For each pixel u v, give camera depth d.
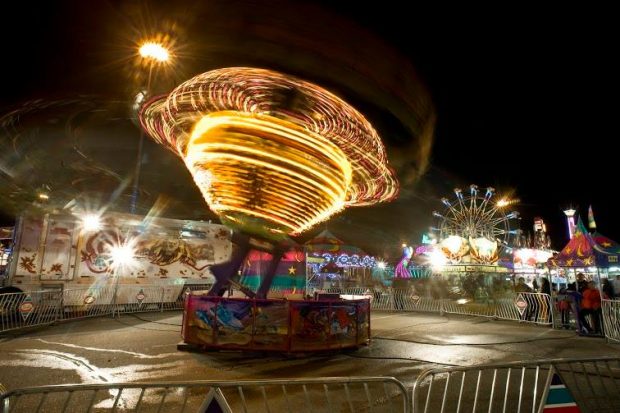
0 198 17.23
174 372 6.98
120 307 14.93
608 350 9.62
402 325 14.14
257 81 7.13
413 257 28.16
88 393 5.66
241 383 2.96
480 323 14.99
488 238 29.59
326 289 22.36
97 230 14.29
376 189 9.90
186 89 7.40
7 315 10.98
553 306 13.88
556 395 3.52
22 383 6.17
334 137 7.48
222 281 9.12
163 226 16.23
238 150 7.11
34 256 12.66
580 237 13.61
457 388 6.26
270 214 7.41
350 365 7.79
